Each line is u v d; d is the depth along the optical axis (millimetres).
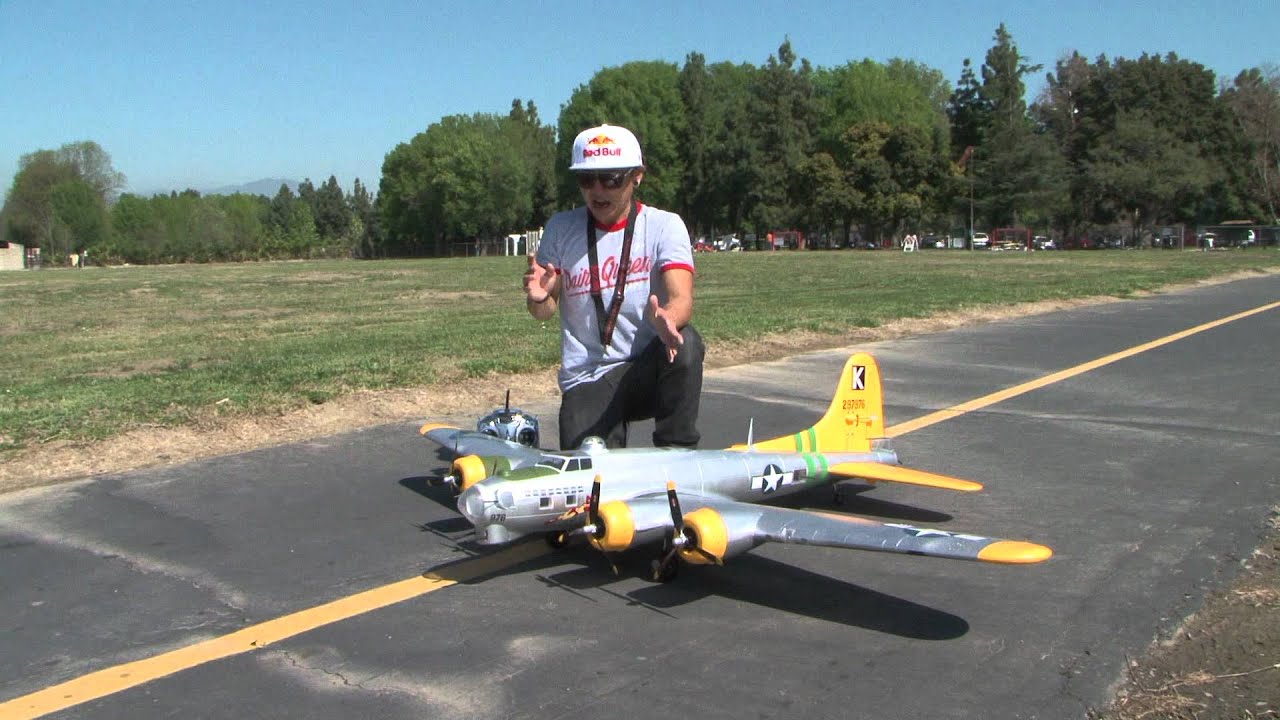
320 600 5418
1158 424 10141
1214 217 88062
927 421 10320
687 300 6102
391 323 21625
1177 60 90625
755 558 6133
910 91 103625
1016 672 4539
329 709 4207
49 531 6590
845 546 4848
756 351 15578
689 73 103562
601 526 5207
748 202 99812
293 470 8133
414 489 7609
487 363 12703
